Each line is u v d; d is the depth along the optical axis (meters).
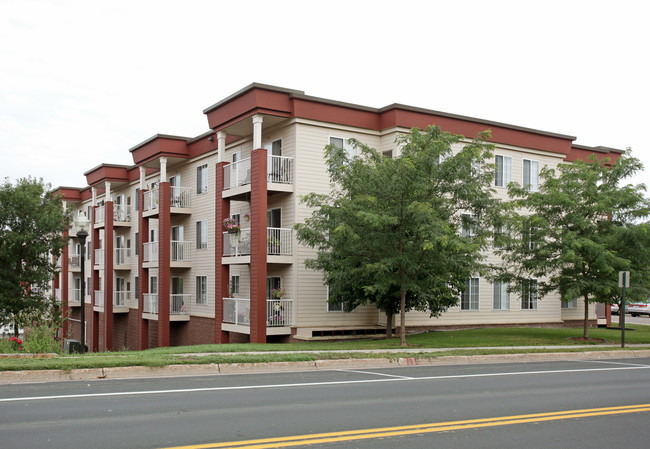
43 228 30.53
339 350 17.81
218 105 25.78
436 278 19.50
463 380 12.81
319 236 20.56
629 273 21.28
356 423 8.21
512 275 23.20
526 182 30.00
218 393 10.58
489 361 17.22
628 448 7.10
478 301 28.81
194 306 31.41
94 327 39.78
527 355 17.97
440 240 17.06
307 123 24.44
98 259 39.88
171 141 31.45
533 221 21.62
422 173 18.31
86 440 7.12
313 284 24.72
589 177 22.23
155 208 32.09
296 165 24.19
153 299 32.16
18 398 9.84
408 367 15.44
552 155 31.08
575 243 20.45
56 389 10.83
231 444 6.97
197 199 31.42
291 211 24.38
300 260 24.44
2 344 16.77
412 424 8.20
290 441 7.15
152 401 9.69
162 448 6.78
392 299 22.22
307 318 24.47
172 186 32.56
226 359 14.13
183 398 10.00
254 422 8.19
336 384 11.92
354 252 19.70
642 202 22.20
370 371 14.32
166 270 30.69
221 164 26.28
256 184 23.53
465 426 8.12
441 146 18.52
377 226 18.19
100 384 11.52
